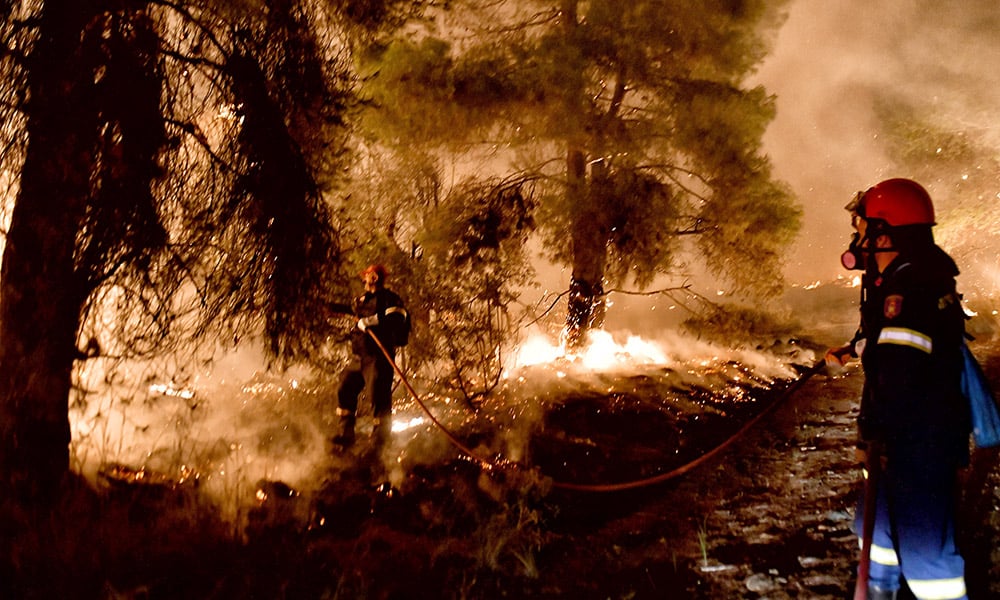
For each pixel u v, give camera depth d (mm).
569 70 8805
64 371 4652
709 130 9289
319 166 5941
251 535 4500
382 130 8445
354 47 6160
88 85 4633
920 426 2992
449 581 4070
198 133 5148
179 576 3975
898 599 3465
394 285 8305
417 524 4836
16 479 4398
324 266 5832
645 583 4012
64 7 4551
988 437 3045
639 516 4977
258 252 5359
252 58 5254
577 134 8961
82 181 4605
